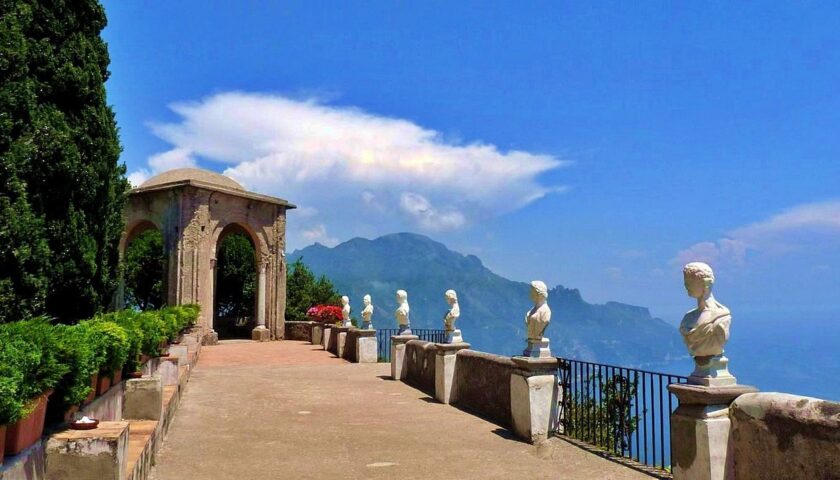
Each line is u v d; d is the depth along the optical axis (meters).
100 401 7.02
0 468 4.01
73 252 11.21
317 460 8.39
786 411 5.02
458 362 13.03
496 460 8.44
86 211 11.73
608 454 8.47
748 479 5.39
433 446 9.21
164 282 28.64
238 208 30.88
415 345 15.91
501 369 11.07
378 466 8.13
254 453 8.71
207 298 28.89
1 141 9.97
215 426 10.51
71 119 11.65
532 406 9.47
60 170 10.83
